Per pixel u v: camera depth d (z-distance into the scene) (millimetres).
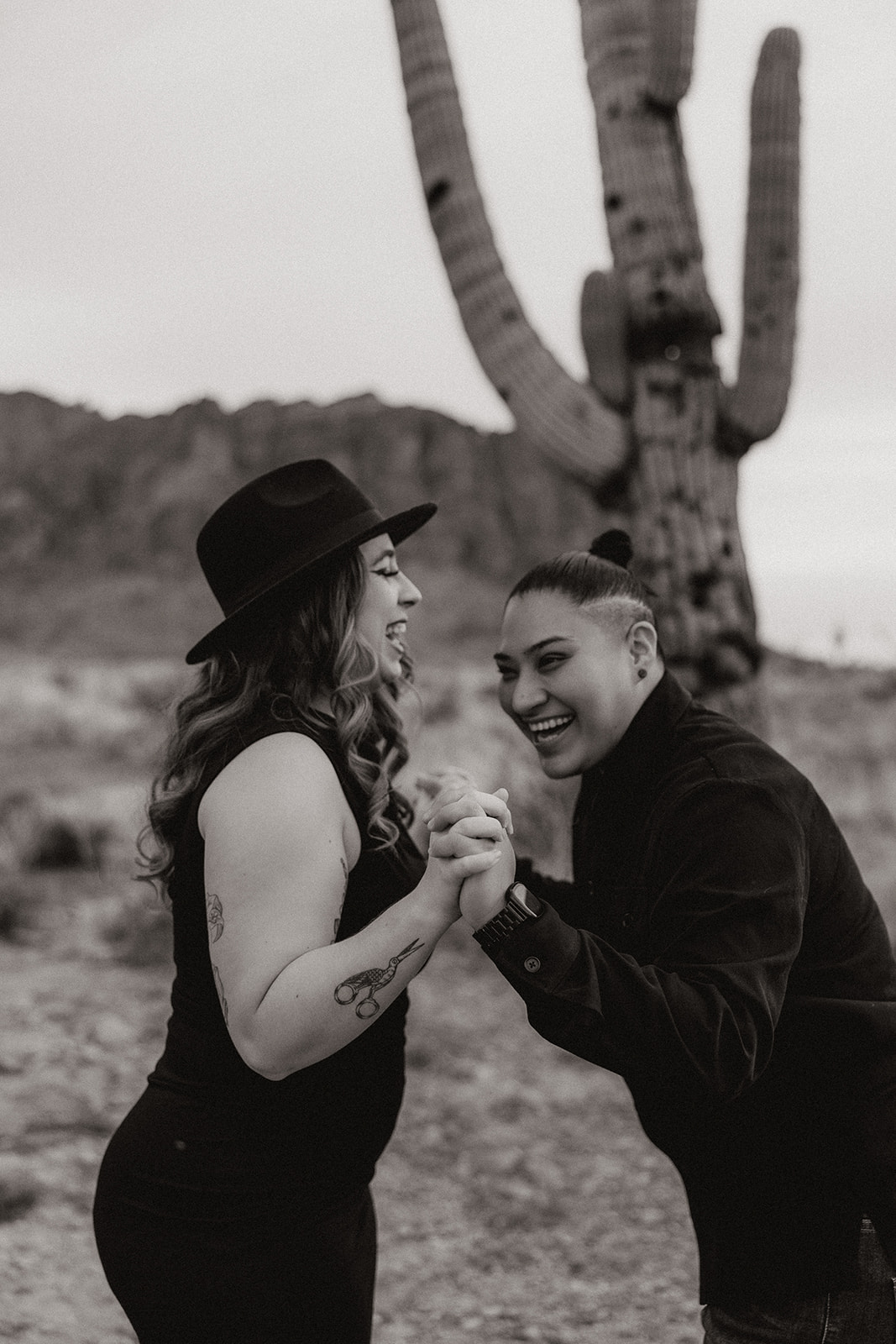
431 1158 4633
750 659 5395
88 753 16266
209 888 1924
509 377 5488
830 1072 1957
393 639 2254
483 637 57594
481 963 6891
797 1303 1962
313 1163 2021
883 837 9641
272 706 2039
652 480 5320
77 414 103438
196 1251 1981
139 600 72188
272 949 1842
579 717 2145
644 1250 4004
